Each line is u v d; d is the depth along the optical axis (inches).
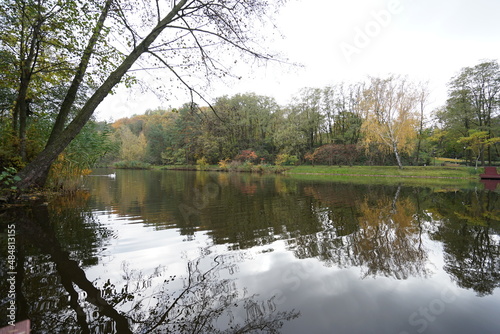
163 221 221.5
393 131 999.0
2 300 94.0
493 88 989.2
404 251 148.2
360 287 107.0
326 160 1279.5
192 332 77.7
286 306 92.8
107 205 298.5
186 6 267.7
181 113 1354.6
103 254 142.7
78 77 297.0
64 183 412.2
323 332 77.9
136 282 110.8
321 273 120.1
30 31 273.9
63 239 168.4
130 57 257.9
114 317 86.0
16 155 304.3
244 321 83.7
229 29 267.9
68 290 103.0
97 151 461.4
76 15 247.8
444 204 310.2
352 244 161.5
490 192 437.1
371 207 289.9
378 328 80.0
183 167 1615.4
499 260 134.3
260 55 265.0
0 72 294.7
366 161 1237.1
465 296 100.2
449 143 1188.5
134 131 2212.1
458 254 143.4
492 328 80.2
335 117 1445.6
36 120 371.6
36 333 76.6
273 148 1515.7
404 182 667.4
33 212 250.4
